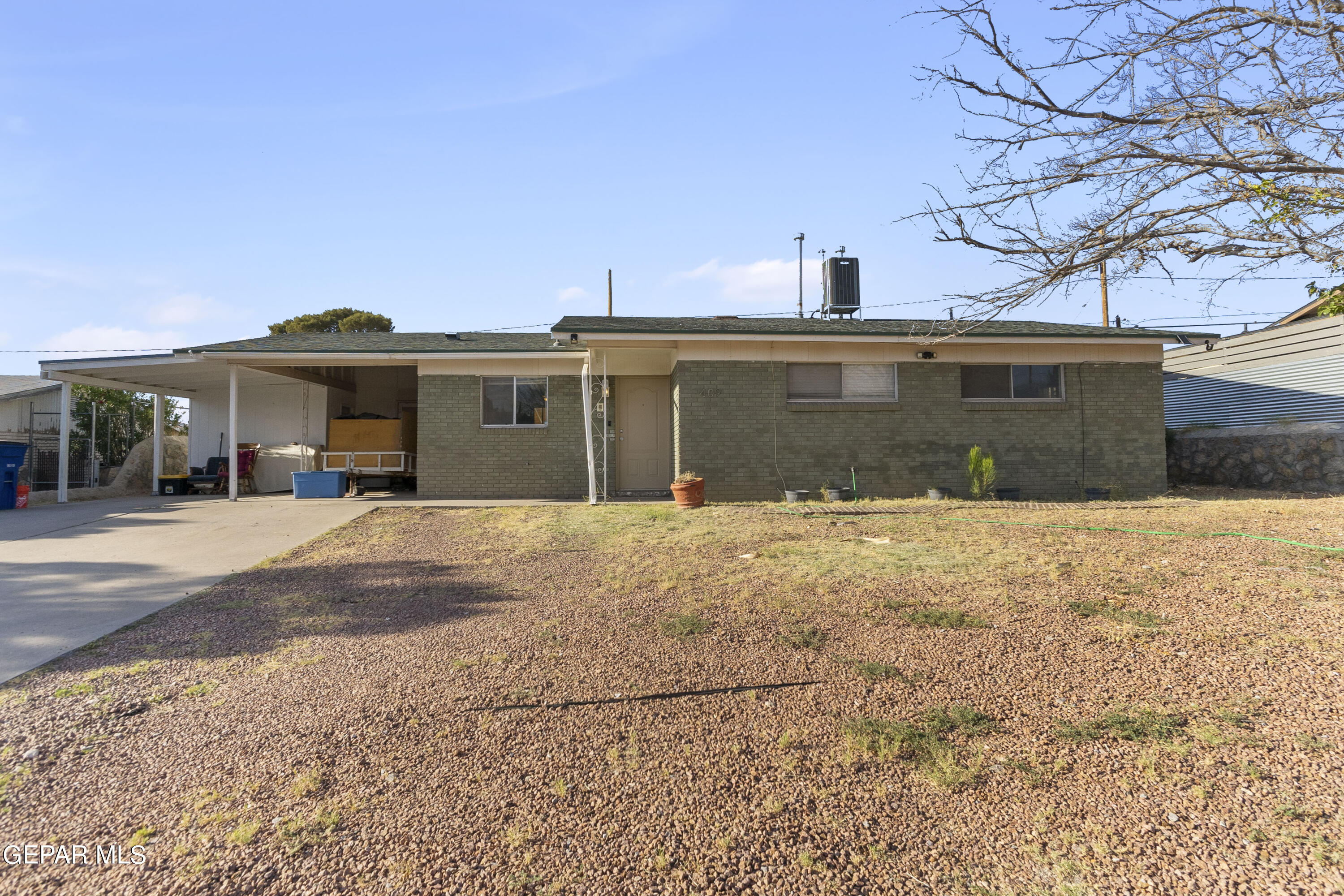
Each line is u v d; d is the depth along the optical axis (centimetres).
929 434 1366
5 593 691
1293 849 270
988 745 352
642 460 1520
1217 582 579
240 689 443
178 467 2025
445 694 428
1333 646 435
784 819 302
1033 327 1478
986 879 266
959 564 691
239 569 800
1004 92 461
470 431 1444
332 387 1797
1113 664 433
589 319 1469
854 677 433
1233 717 363
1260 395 1539
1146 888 257
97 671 477
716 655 476
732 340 1308
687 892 262
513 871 273
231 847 288
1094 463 1391
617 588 663
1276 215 434
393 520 1143
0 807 318
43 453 2197
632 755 354
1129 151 452
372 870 274
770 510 1140
